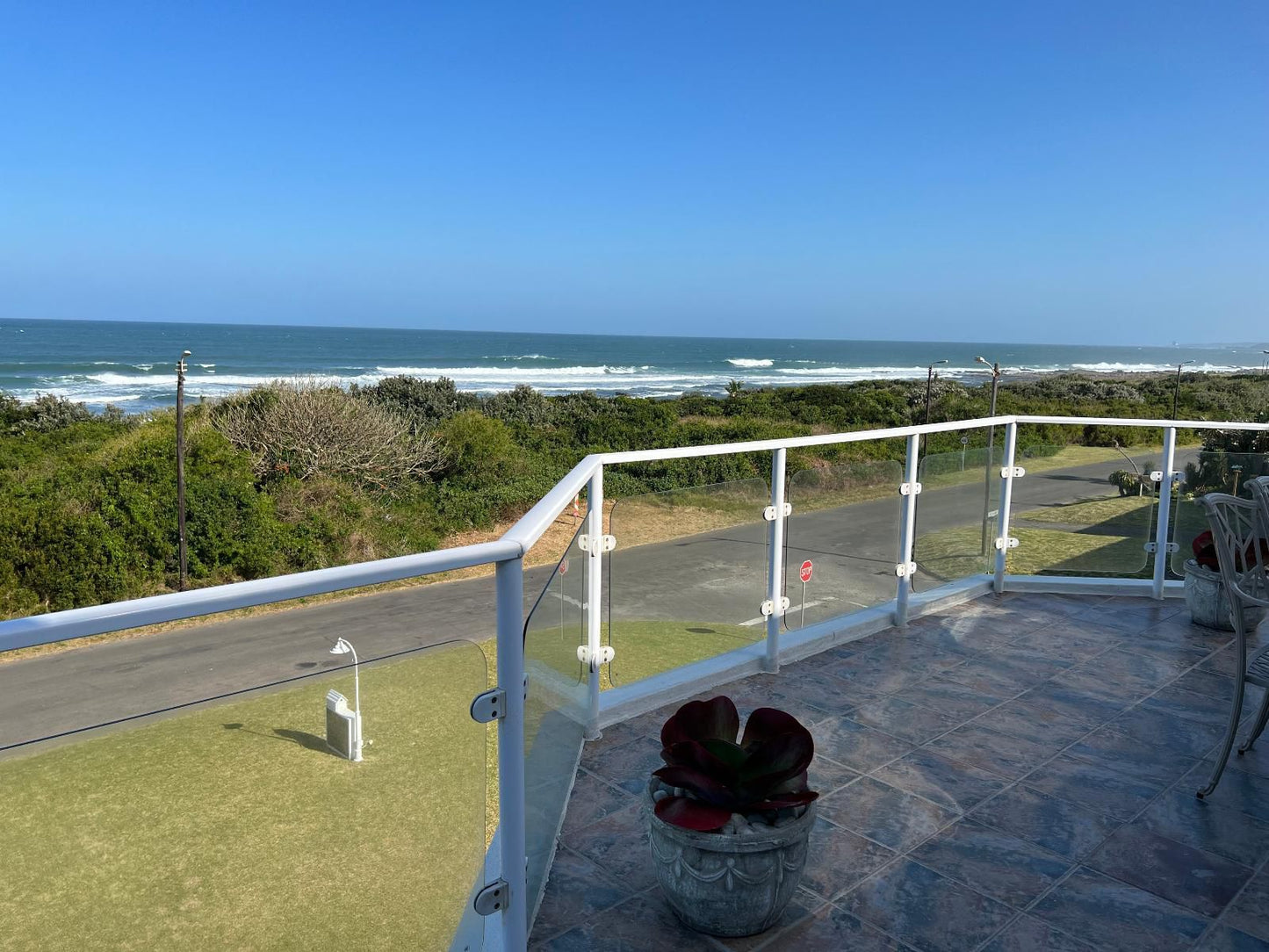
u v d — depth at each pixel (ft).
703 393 175.63
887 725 9.62
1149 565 15.28
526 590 17.08
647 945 5.94
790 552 11.64
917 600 13.83
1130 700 10.40
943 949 5.94
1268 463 14.94
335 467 49.03
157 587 36.06
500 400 91.81
